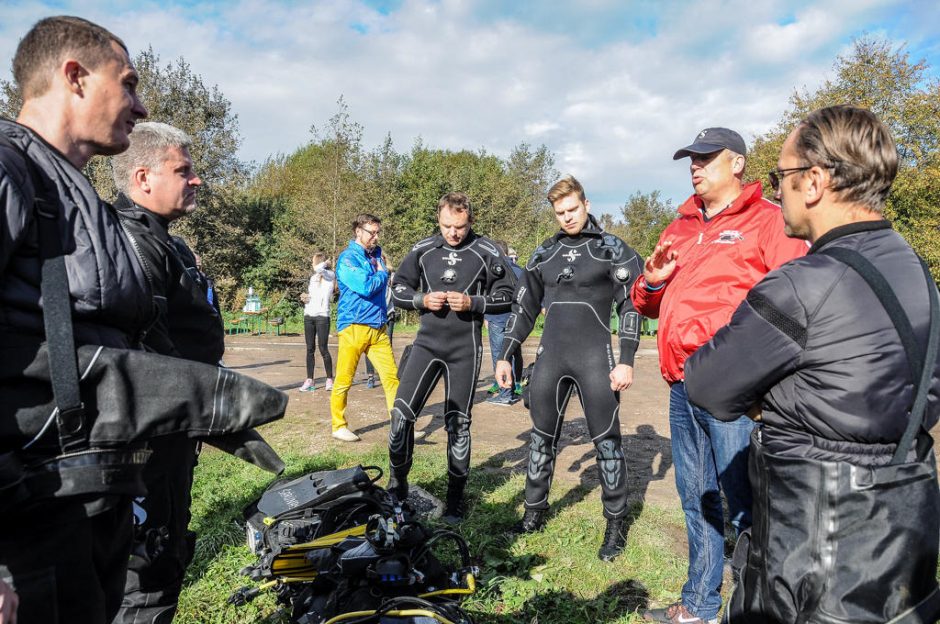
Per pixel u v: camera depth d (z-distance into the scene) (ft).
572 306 12.26
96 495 4.29
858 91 75.00
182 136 7.73
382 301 18.75
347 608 7.39
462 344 13.41
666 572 10.98
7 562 4.01
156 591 7.18
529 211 96.48
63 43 4.66
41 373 4.04
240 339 57.88
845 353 4.46
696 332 8.68
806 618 4.49
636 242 152.76
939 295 4.61
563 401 12.41
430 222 84.58
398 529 8.14
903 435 4.40
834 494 4.46
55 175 4.41
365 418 22.93
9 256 3.94
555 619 9.55
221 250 86.17
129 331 4.93
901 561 4.34
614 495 11.70
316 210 79.51
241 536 12.01
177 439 6.94
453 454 13.29
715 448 8.64
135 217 7.11
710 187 8.89
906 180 67.00
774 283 4.83
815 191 4.96
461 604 9.44
